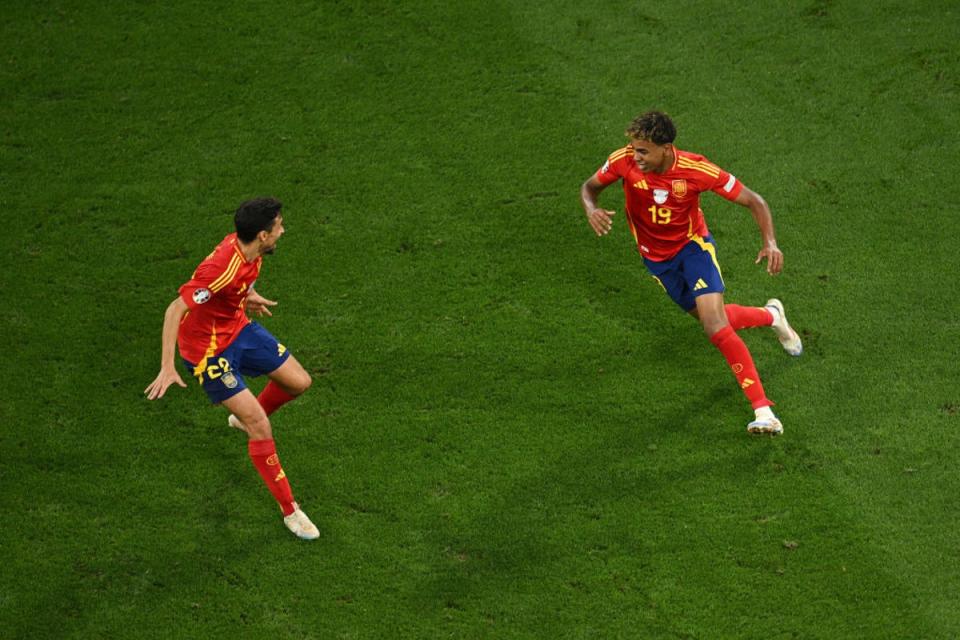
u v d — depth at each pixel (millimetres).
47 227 29516
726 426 24016
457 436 24156
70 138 32188
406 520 22547
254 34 35375
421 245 28703
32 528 22594
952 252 27344
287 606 21109
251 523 22703
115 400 25266
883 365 24984
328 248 28734
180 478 23609
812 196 29109
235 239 20672
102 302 27562
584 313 26797
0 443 24312
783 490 22594
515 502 22734
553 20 35125
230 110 32875
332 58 34375
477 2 36000
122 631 20766
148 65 34469
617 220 29078
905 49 32969
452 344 26203
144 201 30219
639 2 35562
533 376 25375
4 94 33594
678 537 21859
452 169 30703
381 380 25469
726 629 20266
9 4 36250
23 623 20891
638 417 24344
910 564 21062
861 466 22906
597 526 22156
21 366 26016
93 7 36344
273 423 24672
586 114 31969
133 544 22312
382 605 21031
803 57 33094
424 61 34062
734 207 29156
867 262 27344
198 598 21297
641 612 20625
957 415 23719
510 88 33000
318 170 30922
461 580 21375
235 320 21500
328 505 22938
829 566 21156
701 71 32969
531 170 30500
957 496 22141
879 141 30391
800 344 25359
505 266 28062
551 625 20516
